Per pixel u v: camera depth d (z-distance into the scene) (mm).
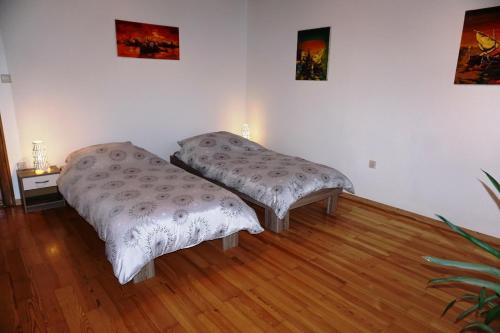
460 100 2984
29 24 3387
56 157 3805
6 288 2207
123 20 3936
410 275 2428
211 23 4668
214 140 4258
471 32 2828
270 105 4898
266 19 4695
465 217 3109
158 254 2262
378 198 3781
